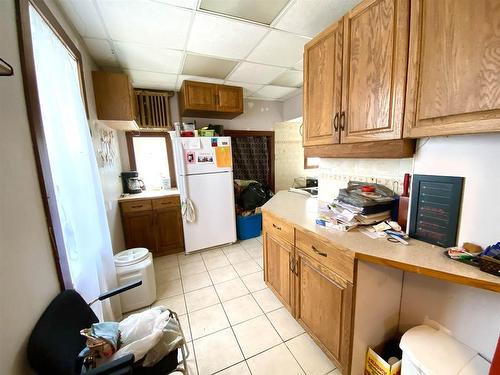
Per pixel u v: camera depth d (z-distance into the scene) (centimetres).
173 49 199
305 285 148
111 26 161
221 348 149
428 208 111
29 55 91
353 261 107
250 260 273
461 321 108
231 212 309
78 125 135
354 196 139
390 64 107
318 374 130
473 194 97
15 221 76
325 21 163
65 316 92
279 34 180
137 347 95
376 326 122
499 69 73
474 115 81
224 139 292
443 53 87
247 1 141
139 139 324
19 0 87
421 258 95
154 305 195
